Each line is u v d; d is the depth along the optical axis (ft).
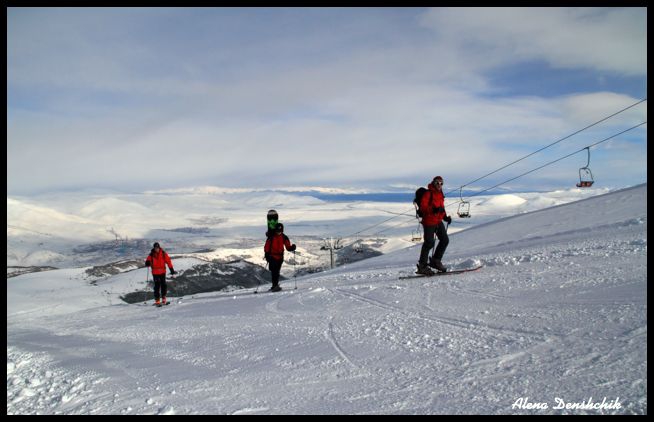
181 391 15.69
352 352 18.47
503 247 56.49
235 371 17.69
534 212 89.97
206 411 13.50
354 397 13.62
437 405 12.33
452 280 33.06
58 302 164.86
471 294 27.12
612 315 18.24
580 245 39.83
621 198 74.74
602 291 22.63
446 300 26.48
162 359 21.26
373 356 17.57
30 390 17.33
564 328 17.63
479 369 14.61
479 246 62.90
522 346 16.30
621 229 47.39
